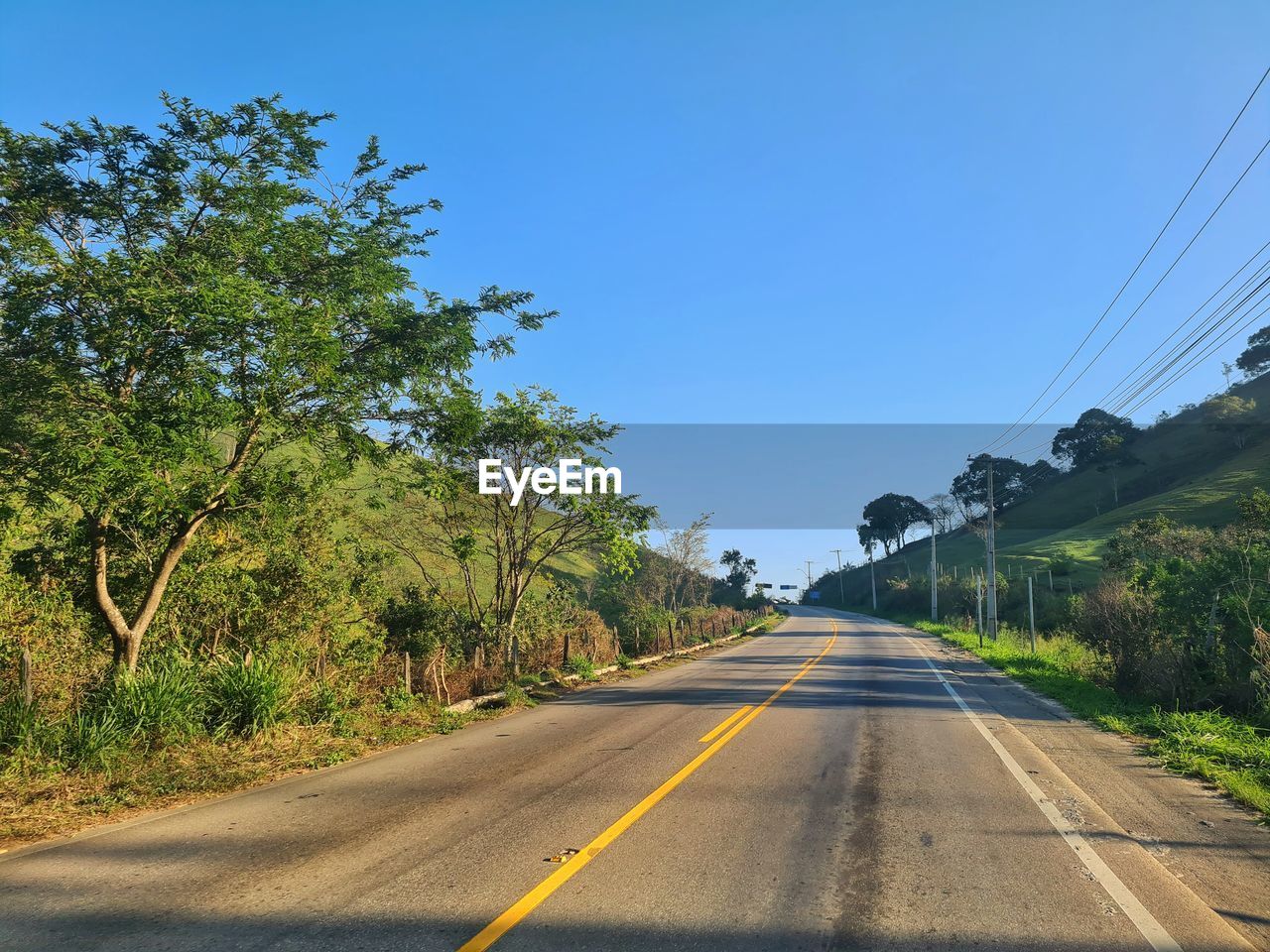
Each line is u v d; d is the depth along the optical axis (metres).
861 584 135.88
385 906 4.82
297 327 9.21
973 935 4.39
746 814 6.96
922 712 14.30
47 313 9.29
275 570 13.36
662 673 23.02
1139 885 5.23
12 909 4.82
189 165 10.03
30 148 9.58
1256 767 9.28
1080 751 10.55
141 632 10.35
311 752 10.01
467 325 11.76
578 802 7.43
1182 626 16.67
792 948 4.23
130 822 6.91
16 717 8.26
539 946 4.24
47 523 10.74
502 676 17.47
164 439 8.50
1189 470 105.88
